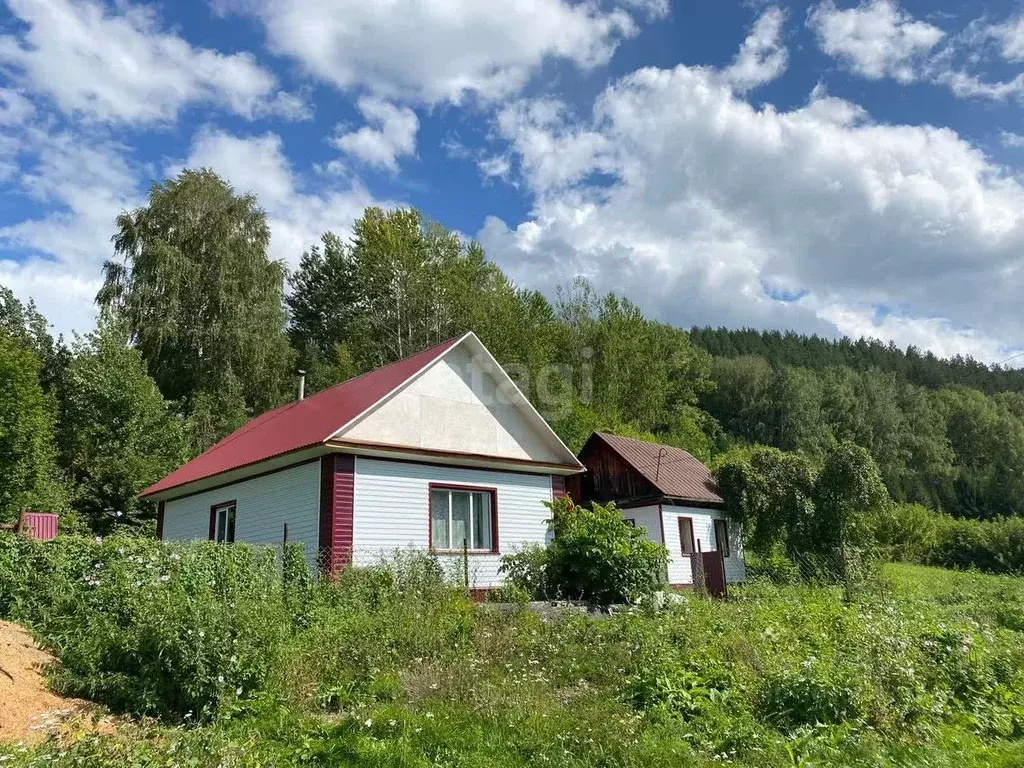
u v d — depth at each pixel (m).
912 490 72.19
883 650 9.12
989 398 87.12
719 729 6.75
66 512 23.95
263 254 35.25
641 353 44.50
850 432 74.94
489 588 16.19
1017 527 37.75
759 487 26.84
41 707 6.48
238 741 6.13
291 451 15.04
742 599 15.13
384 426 15.62
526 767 5.71
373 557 14.64
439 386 16.98
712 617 11.27
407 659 8.58
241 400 32.66
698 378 57.53
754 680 8.00
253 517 16.78
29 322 34.06
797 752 6.51
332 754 5.89
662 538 24.39
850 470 26.39
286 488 15.89
